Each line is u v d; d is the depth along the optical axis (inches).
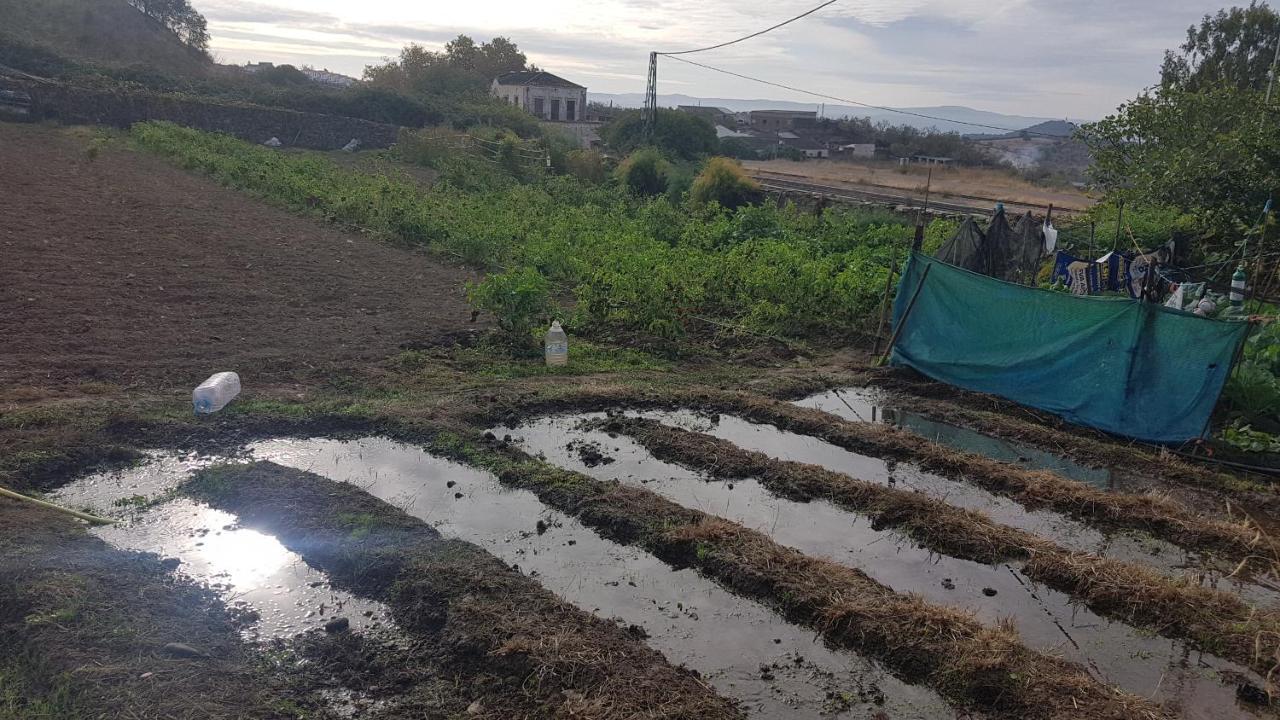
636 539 233.8
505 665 171.6
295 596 198.1
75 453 262.1
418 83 2124.8
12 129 1133.7
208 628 181.6
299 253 598.9
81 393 312.0
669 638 191.8
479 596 194.5
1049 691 171.0
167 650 170.4
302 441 293.6
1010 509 268.8
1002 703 170.2
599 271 491.2
